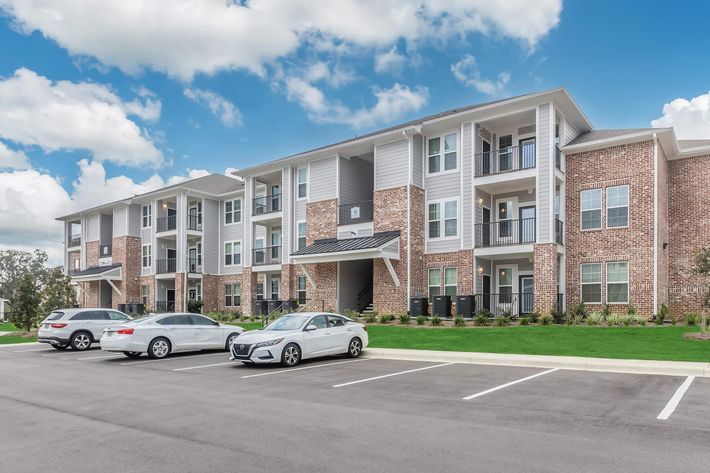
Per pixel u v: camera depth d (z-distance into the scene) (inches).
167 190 1555.1
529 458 224.8
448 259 983.0
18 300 1052.5
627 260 861.2
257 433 272.7
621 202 876.6
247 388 411.8
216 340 693.3
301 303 1205.1
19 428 292.8
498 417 299.9
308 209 1182.3
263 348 521.0
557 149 920.3
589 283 896.9
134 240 1689.2
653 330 698.8
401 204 1006.4
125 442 259.8
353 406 336.5
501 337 690.8
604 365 476.4
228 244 1578.5
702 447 237.1
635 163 866.1
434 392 380.2
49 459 233.5
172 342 653.3
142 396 386.6
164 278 1589.6
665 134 842.2
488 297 976.9
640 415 298.5
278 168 1272.1
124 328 629.3
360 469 213.9
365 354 622.5
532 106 890.7
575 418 294.4
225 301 1565.0
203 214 1574.8
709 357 503.8
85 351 765.3
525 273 973.2
